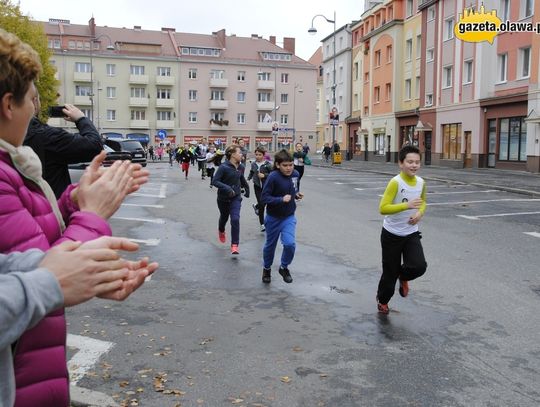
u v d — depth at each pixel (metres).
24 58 1.58
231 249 9.22
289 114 82.62
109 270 1.44
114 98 75.44
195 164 44.53
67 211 1.89
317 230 11.53
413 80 44.50
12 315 1.26
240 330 5.34
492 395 3.99
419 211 5.60
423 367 4.49
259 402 3.83
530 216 13.48
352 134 59.06
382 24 49.56
